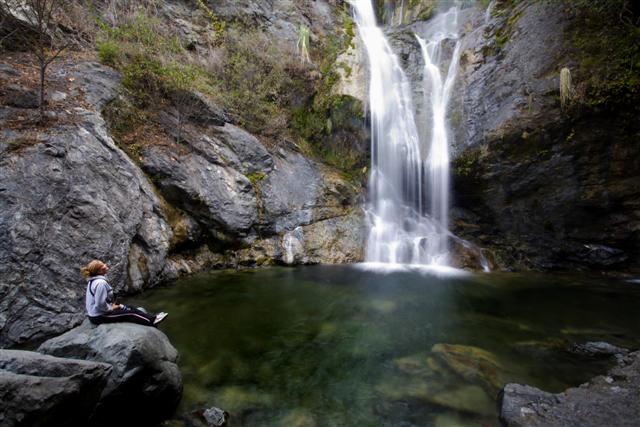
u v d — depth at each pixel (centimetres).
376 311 666
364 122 1234
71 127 680
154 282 735
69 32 960
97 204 632
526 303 723
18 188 551
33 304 501
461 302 725
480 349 511
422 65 1279
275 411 375
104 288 407
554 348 516
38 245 534
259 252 960
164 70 928
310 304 695
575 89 855
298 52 1348
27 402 258
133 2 1115
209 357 482
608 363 471
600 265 966
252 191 981
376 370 456
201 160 921
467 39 1213
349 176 1218
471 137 1030
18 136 609
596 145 875
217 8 1338
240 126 1109
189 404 384
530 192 980
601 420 337
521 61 991
